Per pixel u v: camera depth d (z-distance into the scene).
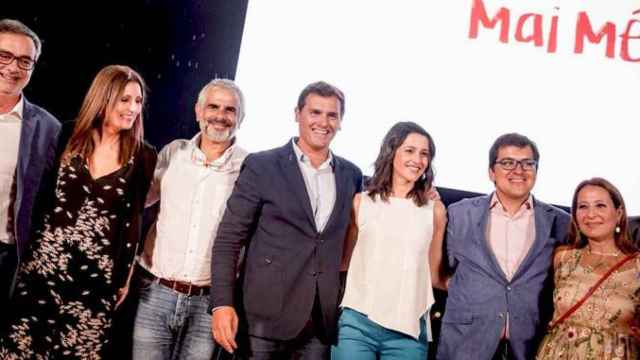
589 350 2.14
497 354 2.28
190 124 3.01
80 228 2.12
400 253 2.21
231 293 2.08
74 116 3.01
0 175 2.27
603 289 2.19
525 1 2.98
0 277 2.27
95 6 3.04
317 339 2.14
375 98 2.94
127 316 2.35
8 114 2.32
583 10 2.96
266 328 2.09
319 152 2.27
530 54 2.94
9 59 2.28
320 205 2.23
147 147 2.29
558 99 2.90
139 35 3.03
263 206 2.18
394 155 2.30
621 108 2.88
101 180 2.15
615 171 2.84
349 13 2.99
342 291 2.43
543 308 2.39
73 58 3.02
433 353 2.91
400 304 2.16
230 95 2.30
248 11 2.99
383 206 2.27
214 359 2.25
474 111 2.91
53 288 2.10
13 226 2.30
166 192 2.29
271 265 2.12
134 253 2.22
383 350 2.17
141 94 2.25
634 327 2.17
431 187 2.36
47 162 2.22
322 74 2.96
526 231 2.39
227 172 2.33
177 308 2.21
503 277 2.28
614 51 2.93
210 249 2.25
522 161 2.33
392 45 2.96
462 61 2.95
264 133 2.92
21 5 2.99
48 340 2.09
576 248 2.31
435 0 2.98
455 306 2.31
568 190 2.83
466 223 2.39
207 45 3.03
